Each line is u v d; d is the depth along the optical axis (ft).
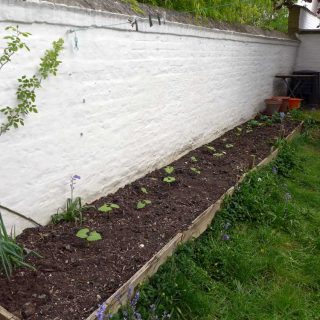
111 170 12.34
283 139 20.29
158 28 13.41
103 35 10.84
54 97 9.61
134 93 12.81
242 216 12.78
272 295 9.64
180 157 17.07
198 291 9.13
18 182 9.08
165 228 10.61
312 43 32.50
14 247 8.26
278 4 31.89
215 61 18.89
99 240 9.68
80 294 7.76
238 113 23.56
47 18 8.90
